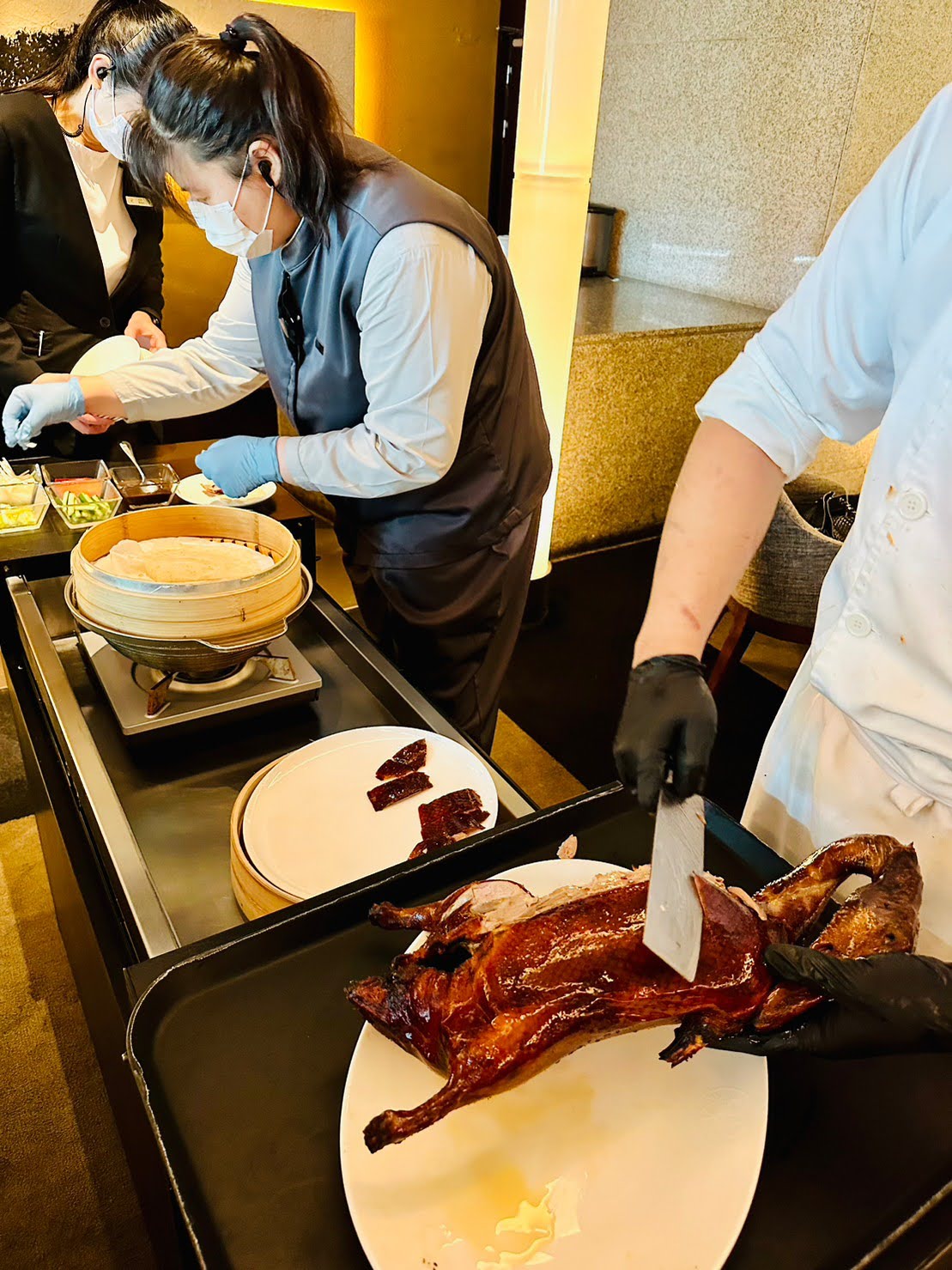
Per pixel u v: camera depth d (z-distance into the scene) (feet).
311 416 5.55
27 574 5.08
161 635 3.67
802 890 2.56
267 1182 2.08
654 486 11.98
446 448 4.95
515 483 5.76
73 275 7.54
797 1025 2.27
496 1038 2.15
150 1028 2.38
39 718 4.43
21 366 7.29
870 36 9.39
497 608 6.13
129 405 5.83
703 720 2.63
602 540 12.04
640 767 2.56
